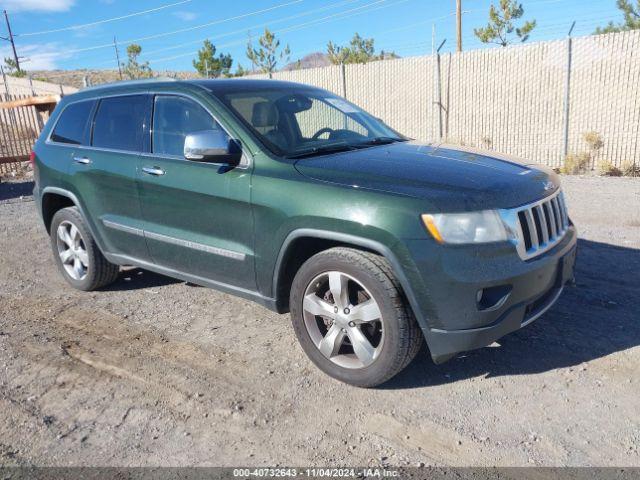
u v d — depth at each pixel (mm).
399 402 3307
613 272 5211
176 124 4246
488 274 3031
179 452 2912
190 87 4242
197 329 4445
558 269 3541
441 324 3105
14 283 5797
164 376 3713
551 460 2734
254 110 4086
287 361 3857
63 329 4547
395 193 3154
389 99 15891
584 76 12273
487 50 13641
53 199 5555
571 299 4633
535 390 3355
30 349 4180
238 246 3824
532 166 3803
